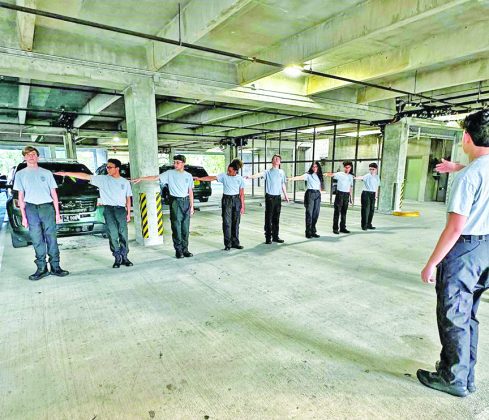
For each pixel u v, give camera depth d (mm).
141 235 4965
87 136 11133
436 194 12016
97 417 1519
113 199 3680
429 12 2910
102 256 4312
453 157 11023
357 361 1961
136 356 2012
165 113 8531
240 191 4641
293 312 2643
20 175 3184
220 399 1638
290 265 3916
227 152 14578
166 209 10312
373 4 3324
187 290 3115
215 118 8984
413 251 4594
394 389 1704
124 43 4461
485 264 1479
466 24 3939
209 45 4574
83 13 3590
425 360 1970
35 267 3811
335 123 9359
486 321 2475
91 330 2334
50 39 3967
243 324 2436
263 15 3699
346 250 4637
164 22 3854
